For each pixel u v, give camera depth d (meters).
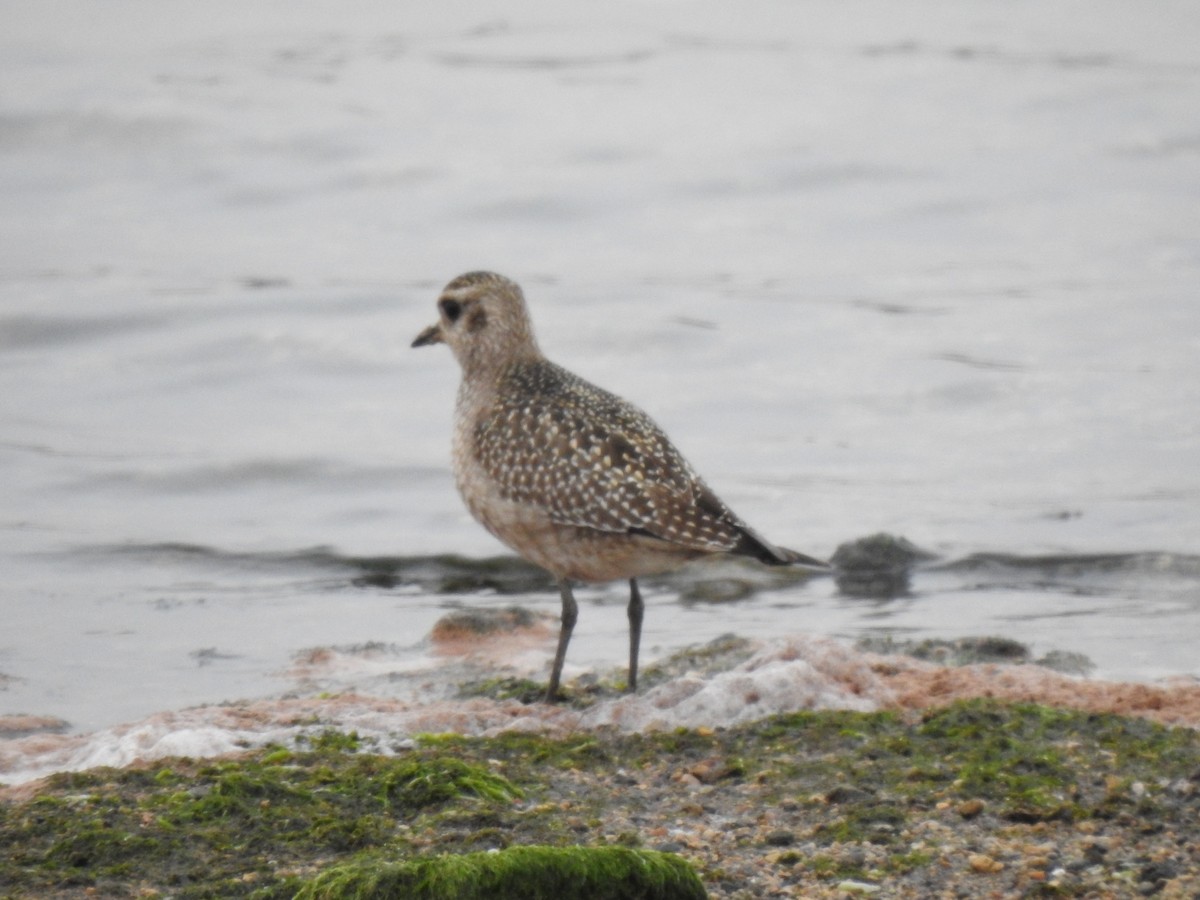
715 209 25.39
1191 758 8.63
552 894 6.71
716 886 7.21
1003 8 35.97
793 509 15.88
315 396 19.55
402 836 7.69
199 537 15.68
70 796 8.19
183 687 11.78
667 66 32.41
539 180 26.20
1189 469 16.39
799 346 20.12
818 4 36.59
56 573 14.74
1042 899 7.05
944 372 19.00
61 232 24.61
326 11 36.34
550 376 11.15
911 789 8.28
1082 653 12.21
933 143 27.41
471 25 35.50
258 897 7.01
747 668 10.46
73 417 18.86
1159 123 27.97
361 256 23.61
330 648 12.55
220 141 27.55
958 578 14.30
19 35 33.62
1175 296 21.03
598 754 8.95
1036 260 22.70
